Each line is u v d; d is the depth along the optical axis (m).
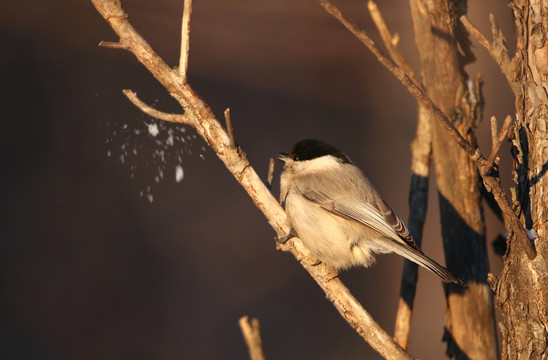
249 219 13.23
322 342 11.89
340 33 13.62
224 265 12.79
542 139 3.80
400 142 13.75
